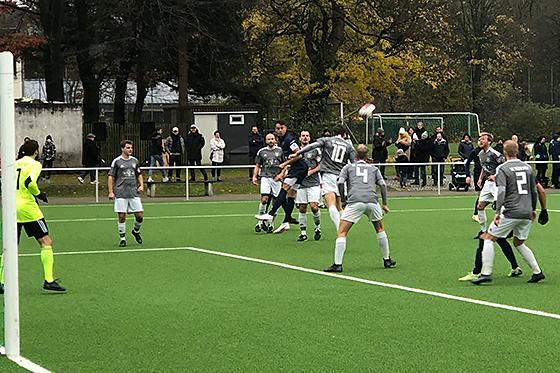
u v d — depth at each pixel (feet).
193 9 140.87
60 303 38.73
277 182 67.10
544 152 114.32
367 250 56.95
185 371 27.09
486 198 61.26
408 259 52.65
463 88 216.33
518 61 214.48
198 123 135.64
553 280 44.52
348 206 47.80
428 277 45.70
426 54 166.30
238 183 112.16
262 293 41.04
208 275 46.88
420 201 96.89
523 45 219.00
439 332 32.30
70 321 34.78
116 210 59.98
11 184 28.89
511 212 42.88
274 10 145.89
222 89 159.02
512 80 253.44
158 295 40.65
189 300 39.29
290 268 49.24
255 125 136.15
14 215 28.91
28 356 29.07
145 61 147.64
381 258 53.16
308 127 137.90
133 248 58.95
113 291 41.91
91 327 33.60
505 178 42.88
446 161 119.85
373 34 152.05
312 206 62.23
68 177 122.72
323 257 53.83
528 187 43.04
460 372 26.76
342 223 47.85
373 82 154.71
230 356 28.86
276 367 27.43
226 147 135.23
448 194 105.40
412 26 151.12
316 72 149.59
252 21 154.40
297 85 156.04
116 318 35.32
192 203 96.12
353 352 29.27
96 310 37.04
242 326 33.55
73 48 153.48
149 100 251.39
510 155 43.29
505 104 219.82
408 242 61.11
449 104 216.74
